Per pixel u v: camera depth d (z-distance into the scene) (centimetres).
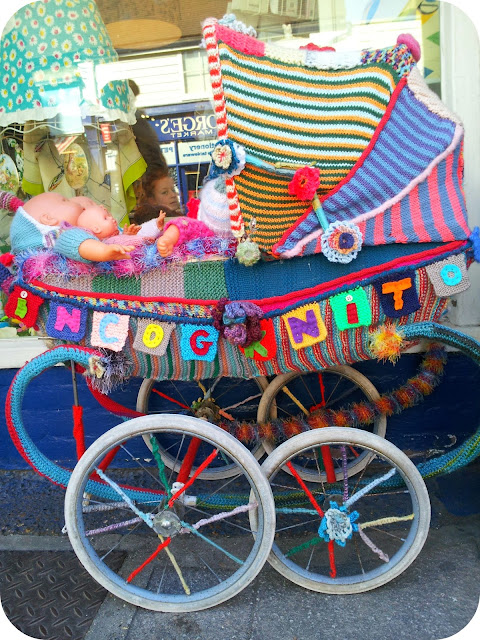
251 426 218
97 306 175
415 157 159
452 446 254
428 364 224
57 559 209
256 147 154
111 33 256
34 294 178
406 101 161
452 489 233
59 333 177
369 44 243
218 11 249
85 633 175
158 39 255
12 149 259
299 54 158
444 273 165
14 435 185
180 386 258
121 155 264
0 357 257
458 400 249
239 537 217
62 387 260
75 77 239
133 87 262
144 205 271
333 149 158
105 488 199
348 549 206
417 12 236
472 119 225
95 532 181
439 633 168
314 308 169
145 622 179
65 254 167
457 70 221
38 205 187
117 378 186
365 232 163
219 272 171
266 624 175
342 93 158
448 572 191
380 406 218
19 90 237
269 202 160
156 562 205
